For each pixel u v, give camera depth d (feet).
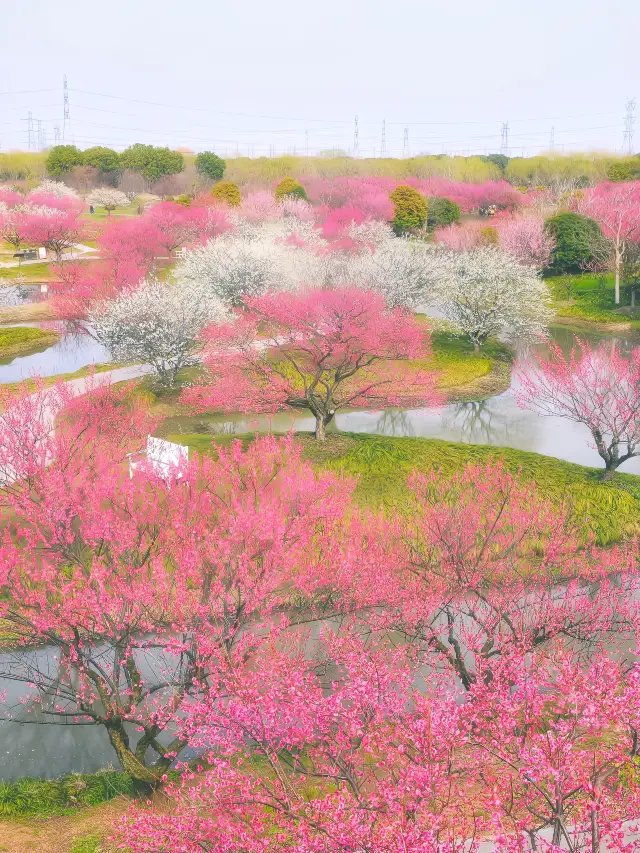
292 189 313.12
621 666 49.08
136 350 123.44
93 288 175.01
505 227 226.38
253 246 168.14
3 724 57.36
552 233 213.66
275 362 130.00
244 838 32.65
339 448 98.17
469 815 32.78
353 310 104.06
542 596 55.72
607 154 445.37
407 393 123.44
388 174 419.13
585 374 105.19
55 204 300.40
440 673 52.34
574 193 300.61
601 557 76.18
